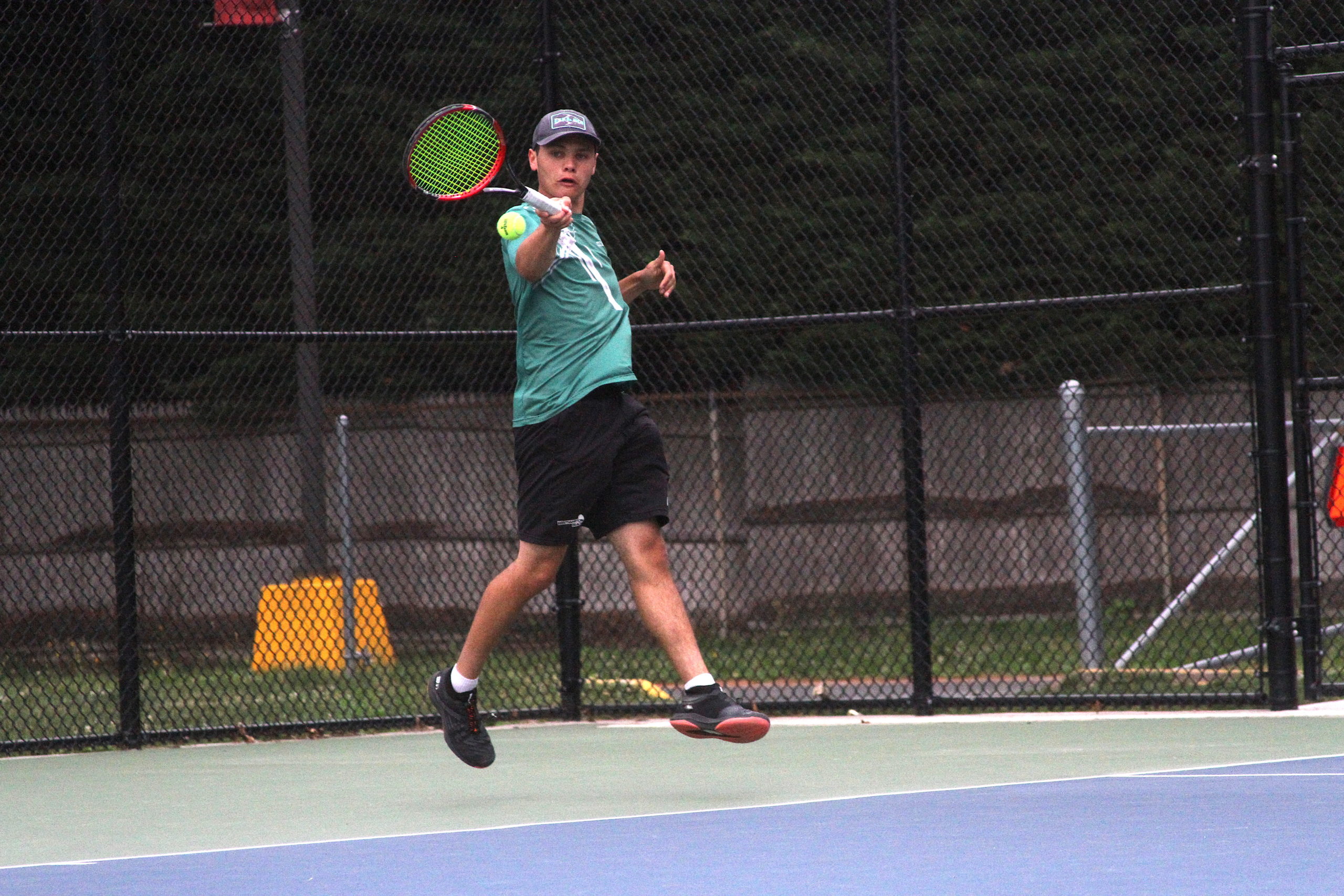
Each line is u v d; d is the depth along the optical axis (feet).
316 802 47.21
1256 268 63.77
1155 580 106.93
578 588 70.69
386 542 106.32
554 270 46.16
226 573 101.09
